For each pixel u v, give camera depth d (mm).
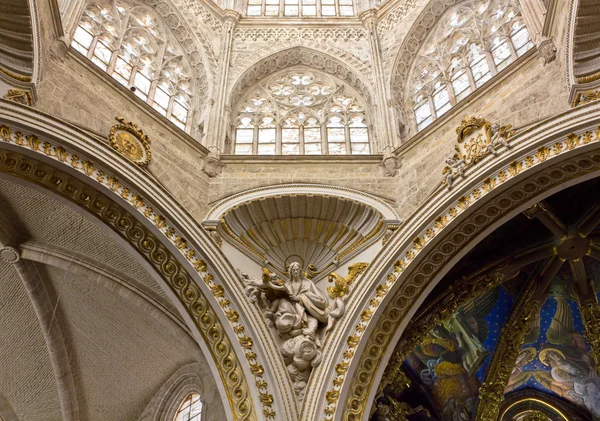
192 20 22359
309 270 17562
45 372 21125
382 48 22828
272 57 22734
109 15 20125
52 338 19938
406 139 20266
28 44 14375
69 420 20609
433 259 15750
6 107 13242
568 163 14320
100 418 21234
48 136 13789
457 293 17094
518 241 17281
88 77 16734
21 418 22047
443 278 17031
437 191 15781
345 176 18703
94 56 18734
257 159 18922
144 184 15141
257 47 22953
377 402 17641
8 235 17906
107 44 19500
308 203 18047
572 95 14766
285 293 16500
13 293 19906
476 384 19312
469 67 20422
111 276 17812
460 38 21500
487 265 17172
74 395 20672
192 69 21766
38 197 17016
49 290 19422
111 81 17234
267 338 15336
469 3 21844
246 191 18031
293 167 18859
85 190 14516
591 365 19797
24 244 18141
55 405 21578
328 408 14672
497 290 18234
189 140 18531
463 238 15664
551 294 18734
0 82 13742
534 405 21688
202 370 18938
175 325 17406
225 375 15055
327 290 16891
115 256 17453
